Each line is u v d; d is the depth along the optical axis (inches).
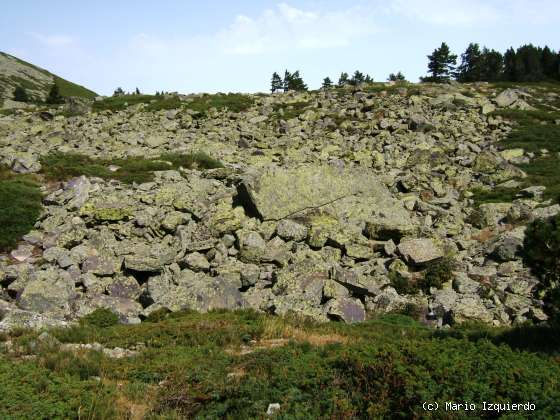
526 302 829.8
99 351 629.3
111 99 2770.7
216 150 1784.0
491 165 1604.3
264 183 1146.0
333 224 1128.8
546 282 586.6
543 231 580.1
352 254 1016.2
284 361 542.0
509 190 1430.9
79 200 1174.3
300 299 843.4
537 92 2874.0
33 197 1179.3
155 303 834.8
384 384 421.4
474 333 684.1
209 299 848.9
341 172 1240.8
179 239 1025.5
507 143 1881.2
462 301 825.5
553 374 413.4
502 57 4675.2
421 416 376.8
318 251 1040.8
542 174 1571.1
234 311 824.3
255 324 751.1
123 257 969.5
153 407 478.9
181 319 777.6
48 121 2321.6
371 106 2301.9
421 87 2827.3
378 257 1040.2
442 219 1188.5
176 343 682.2
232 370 560.1
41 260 967.0
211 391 490.6
